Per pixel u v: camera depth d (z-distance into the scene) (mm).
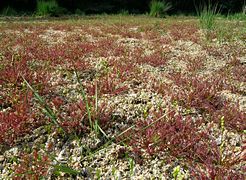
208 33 9031
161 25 12375
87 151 2838
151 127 3139
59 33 9523
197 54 6707
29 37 8086
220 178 2354
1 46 6602
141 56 6121
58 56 5742
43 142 2992
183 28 11219
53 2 20109
